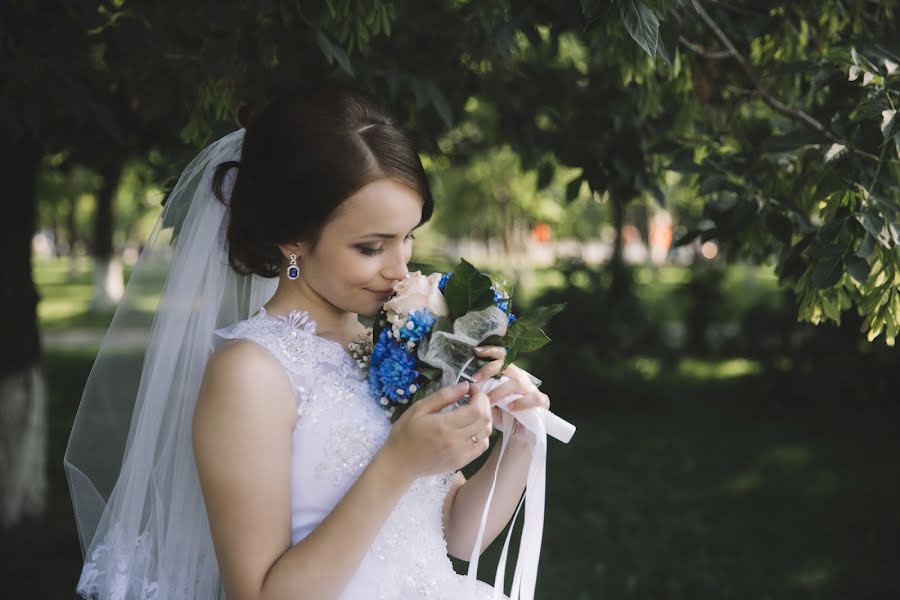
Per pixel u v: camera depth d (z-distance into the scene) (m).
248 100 2.54
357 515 1.40
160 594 1.69
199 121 2.53
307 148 1.47
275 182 1.50
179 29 2.61
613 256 11.84
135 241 29.30
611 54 2.59
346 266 1.51
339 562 1.39
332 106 1.51
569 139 3.53
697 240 3.35
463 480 1.88
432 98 3.09
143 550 1.72
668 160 3.41
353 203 1.47
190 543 1.70
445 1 3.16
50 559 4.96
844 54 2.49
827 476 7.46
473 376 1.51
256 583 1.41
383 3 2.39
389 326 1.56
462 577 1.67
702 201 3.28
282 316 1.61
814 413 9.88
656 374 11.48
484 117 5.70
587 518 6.31
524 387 1.57
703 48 3.18
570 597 4.89
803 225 2.73
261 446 1.44
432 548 1.63
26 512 5.48
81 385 11.11
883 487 7.08
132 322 1.93
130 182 14.41
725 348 12.77
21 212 5.33
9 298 5.37
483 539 1.75
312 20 2.44
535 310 1.55
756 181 2.80
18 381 5.43
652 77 2.82
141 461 1.70
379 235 1.50
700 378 11.70
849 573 5.26
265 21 2.50
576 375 10.41
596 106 3.46
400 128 1.55
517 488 1.74
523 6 2.52
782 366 10.30
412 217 1.51
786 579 5.18
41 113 3.03
